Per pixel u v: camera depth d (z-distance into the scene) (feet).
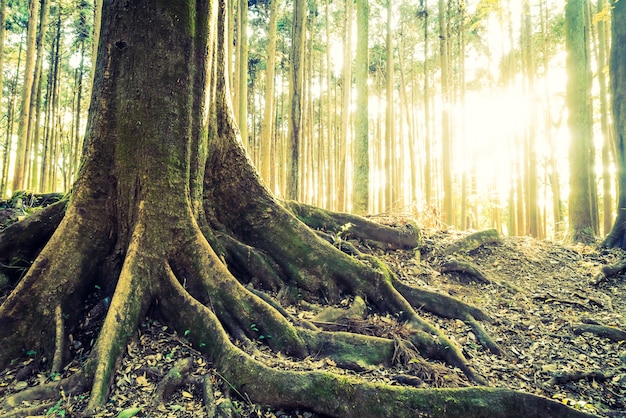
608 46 56.29
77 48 85.35
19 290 13.88
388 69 65.41
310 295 18.98
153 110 16.05
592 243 33.42
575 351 17.54
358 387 12.01
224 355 13.07
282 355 14.48
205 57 17.47
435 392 12.17
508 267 26.18
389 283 19.47
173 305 14.93
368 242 25.00
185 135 16.74
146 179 15.88
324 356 14.67
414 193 82.58
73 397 11.53
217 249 18.03
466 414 11.77
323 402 11.75
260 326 15.12
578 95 35.35
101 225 15.87
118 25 16.08
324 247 19.99
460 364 15.47
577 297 22.74
